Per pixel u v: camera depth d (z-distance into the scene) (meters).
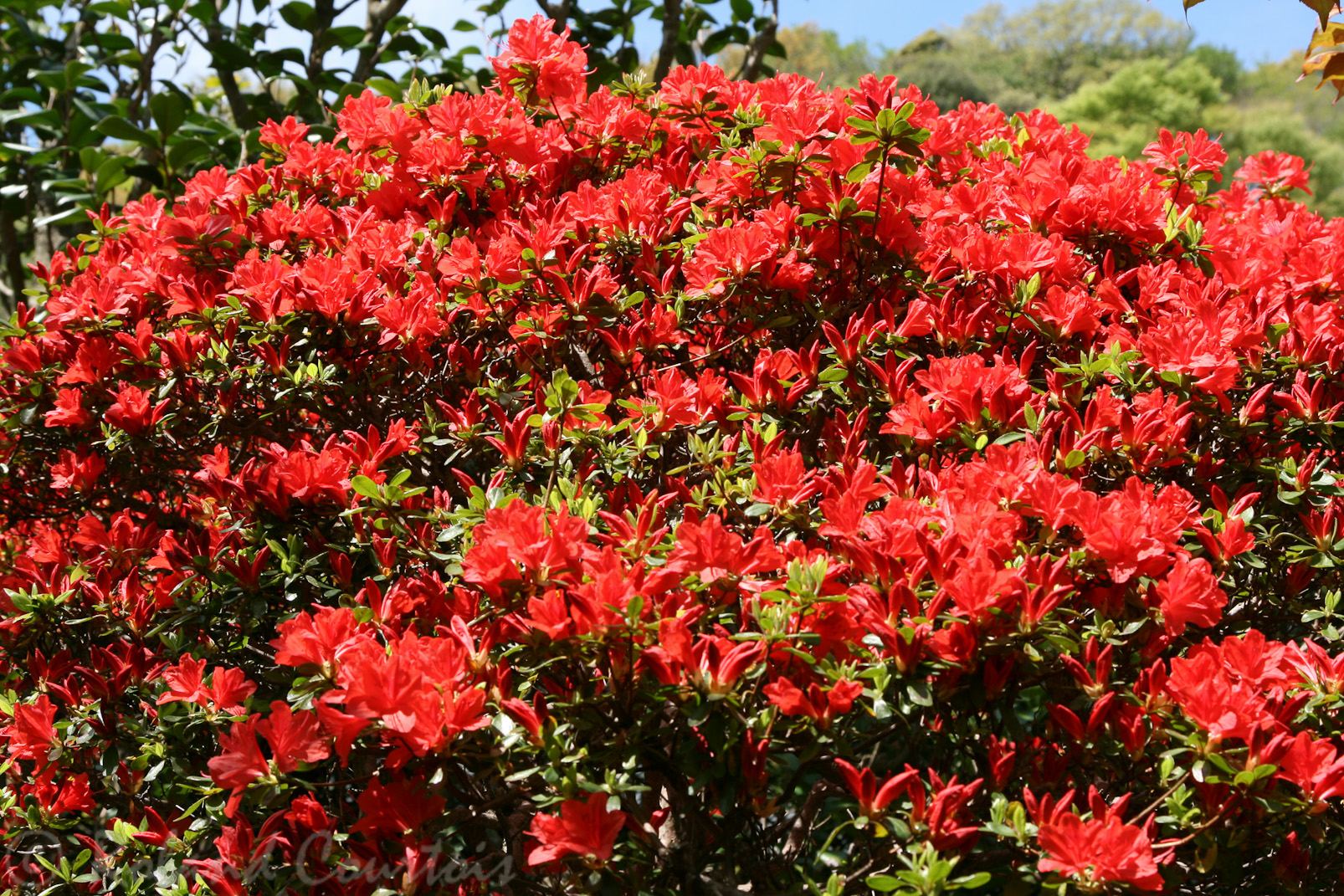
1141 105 29.23
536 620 1.50
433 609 1.83
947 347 2.31
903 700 1.53
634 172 2.51
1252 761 1.42
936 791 1.47
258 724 1.65
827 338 2.29
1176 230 2.54
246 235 2.79
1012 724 1.54
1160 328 2.15
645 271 2.37
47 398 2.56
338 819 1.89
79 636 2.35
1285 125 29.09
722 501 1.91
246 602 1.97
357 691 1.47
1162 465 1.94
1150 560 1.58
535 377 2.37
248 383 2.37
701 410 2.16
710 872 1.80
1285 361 2.11
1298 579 1.94
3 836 2.11
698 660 1.50
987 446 1.93
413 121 2.91
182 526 2.63
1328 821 1.54
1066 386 2.08
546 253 2.25
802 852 2.05
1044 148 3.09
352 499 1.98
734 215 2.51
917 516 1.68
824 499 1.71
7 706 2.12
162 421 2.30
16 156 4.90
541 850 1.46
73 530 2.85
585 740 1.71
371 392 2.37
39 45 5.46
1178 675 1.51
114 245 2.97
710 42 5.54
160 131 4.52
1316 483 1.93
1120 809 1.43
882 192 2.38
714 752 1.52
